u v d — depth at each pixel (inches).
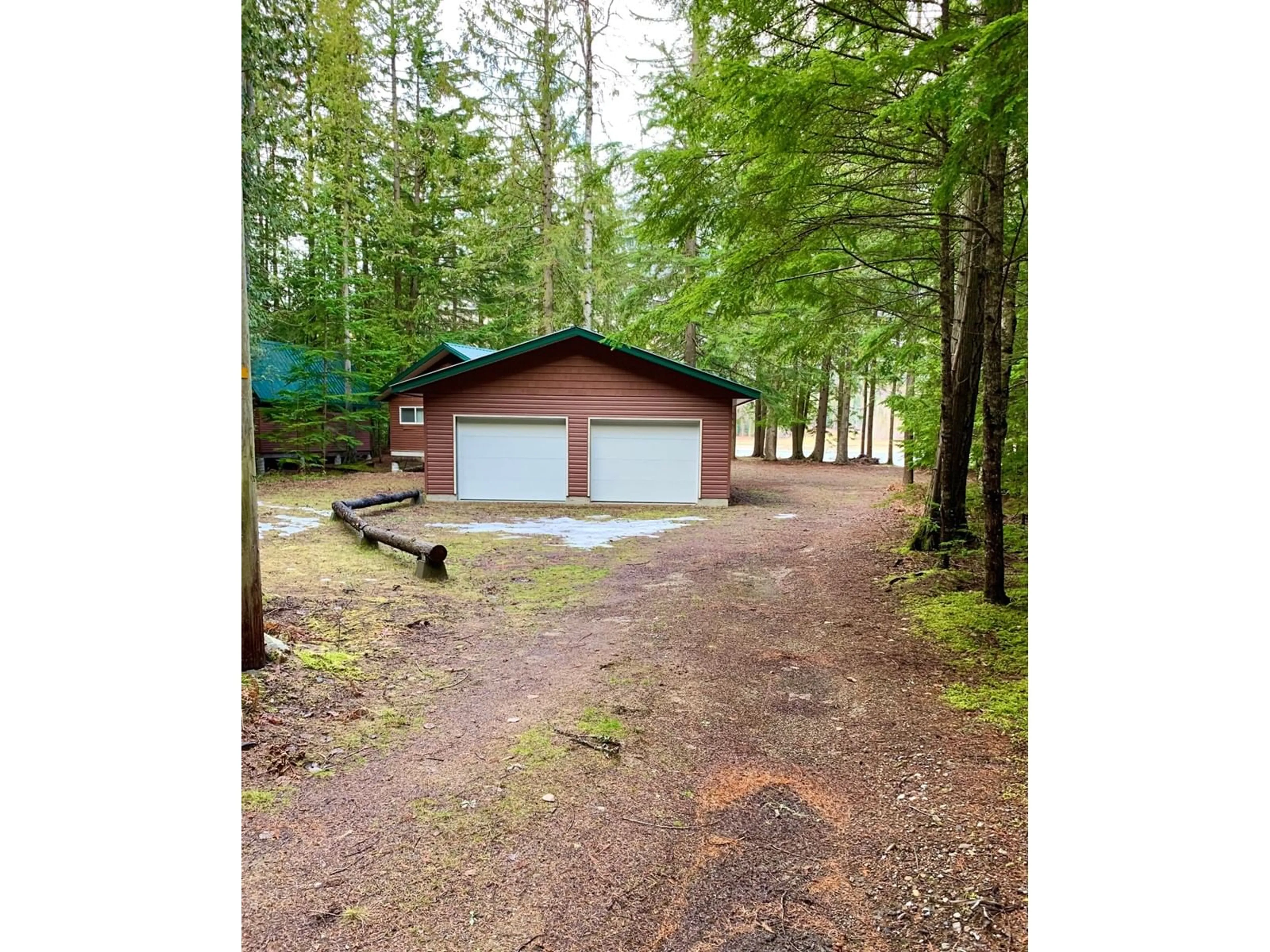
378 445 775.7
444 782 93.5
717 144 168.7
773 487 608.7
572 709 122.8
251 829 79.5
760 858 75.7
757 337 310.5
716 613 196.5
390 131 599.8
